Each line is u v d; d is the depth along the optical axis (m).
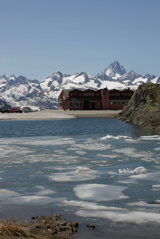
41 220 11.03
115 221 11.19
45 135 50.78
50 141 38.78
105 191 15.59
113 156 26.62
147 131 56.44
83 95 148.00
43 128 66.00
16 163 23.56
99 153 28.38
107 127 67.00
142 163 23.30
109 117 105.94
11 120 98.31
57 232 9.96
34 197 14.54
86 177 18.81
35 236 9.31
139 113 78.75
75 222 10.77
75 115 111.25
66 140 40.03
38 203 13.55
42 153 28.52
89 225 10.62
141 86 86.69
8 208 12.79
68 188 16.23
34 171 20.67
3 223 10.20
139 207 12.95
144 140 39.25
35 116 105.44
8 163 23.56
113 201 13.89
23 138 43.72
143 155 26.98
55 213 12.17
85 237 9.68
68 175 19.39
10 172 20.41
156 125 65.50
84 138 43.19
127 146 33.19
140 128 64.06
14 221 10.84
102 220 11.30
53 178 18.59
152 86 82.94
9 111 132.88
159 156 26.39
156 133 51.56
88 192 15.44
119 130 59.38
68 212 12.27
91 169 21.28
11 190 15.88
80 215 11.89
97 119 98.00
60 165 22.73
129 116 87.69
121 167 21.89
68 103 147.12
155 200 14.02
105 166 22.30
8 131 59.06
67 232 10.02
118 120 91.94
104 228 10.48
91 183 17.30
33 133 54.69
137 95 86.62
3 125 76.06
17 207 12.95
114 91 149.62
